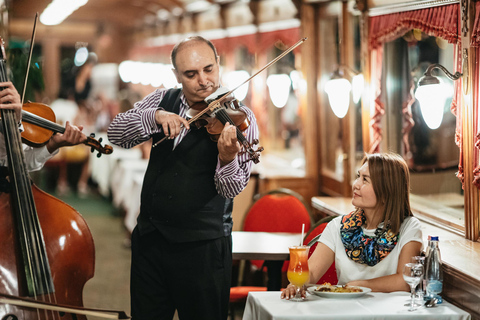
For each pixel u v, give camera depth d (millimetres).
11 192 2594
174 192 2932
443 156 4402
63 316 2574
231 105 2945
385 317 2578
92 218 9805
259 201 4980
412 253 2977
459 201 4203
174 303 3045
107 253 7535
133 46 15766
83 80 14758
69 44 16188
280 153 8195
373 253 3037
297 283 2781
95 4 12883
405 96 4770
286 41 7105
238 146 2744
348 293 2781
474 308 2686
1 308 2408
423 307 2684
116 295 5734
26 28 15391
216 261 2957
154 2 11031
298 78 7441
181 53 2932
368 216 3115
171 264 2938
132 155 10297
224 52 8938
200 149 2951
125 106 11766
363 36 4980
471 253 3180
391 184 3031
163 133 3039
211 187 2961
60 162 12453
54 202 2768
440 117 3385
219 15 8891
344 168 5719
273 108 8234
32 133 2891
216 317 2986
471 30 3379
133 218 7715
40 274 2518
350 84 5125
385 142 4938
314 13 6582
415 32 4445
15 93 2641
